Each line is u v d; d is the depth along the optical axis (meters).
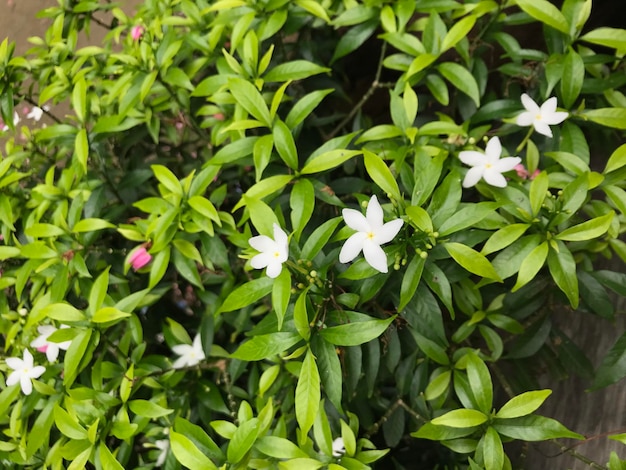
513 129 0.34
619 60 0.33
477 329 0.40
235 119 0.33
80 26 0.46
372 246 0.23
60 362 0.35
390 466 0.41
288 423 0.33
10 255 0.34
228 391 0.35
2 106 0.38
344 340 0.25
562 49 0.32
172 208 0.31
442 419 0.26
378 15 0.35
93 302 0.30
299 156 0.38
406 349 0.35
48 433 0.30
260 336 0.26
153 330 0.41
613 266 0.39
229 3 0.35
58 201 0.35
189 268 0.33
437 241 0.26
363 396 0.36
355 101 0.51
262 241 0.25
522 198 0.28
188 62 0.40
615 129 0.34
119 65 0.39
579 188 0.26
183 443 0.25
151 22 0.40
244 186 0.40
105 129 0.36
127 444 0.32
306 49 0.41
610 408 0.35
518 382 0.36
